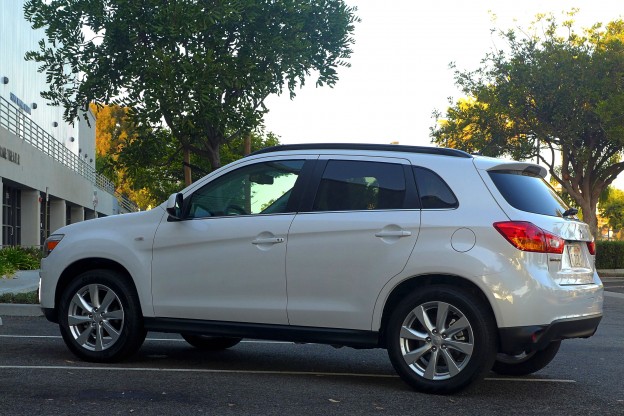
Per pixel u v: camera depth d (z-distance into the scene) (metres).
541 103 39.75
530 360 7.66
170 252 7.58
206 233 7.46
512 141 41.50
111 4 26.34
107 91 27.11
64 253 7.98
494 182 6.75
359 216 6.97
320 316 6.99
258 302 7.22
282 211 7.29
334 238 6.99
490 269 6.42
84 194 56.97
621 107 37.47
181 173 46.06
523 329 6.37
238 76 26.02
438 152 7.05
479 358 6.41
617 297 21.81
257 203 7.43
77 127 64.19
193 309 7.46
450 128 42.25
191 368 7.69
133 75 25.94
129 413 5.70
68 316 7.89
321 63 29.22
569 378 7.67
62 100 28.41
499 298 6.38
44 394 6.26
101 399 6.12
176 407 5.92
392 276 6.75
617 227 99.25
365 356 8.91
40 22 27.28
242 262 7.29
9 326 11.27
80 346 7.86
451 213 6.69
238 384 6.91
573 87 39.25
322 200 7.18
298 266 7.08
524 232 6.46
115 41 26.30
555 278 6.56
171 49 25.81
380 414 5.88
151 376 7.15
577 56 39.84
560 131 39.88
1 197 32.50
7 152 33.09
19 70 43.03
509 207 6.59
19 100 42.75
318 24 28.95
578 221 7.17
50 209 48.16
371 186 7.07
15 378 6.91
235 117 25.97
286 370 7.80
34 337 9.91
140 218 7.85
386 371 7.89
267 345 9.70
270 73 26.98
